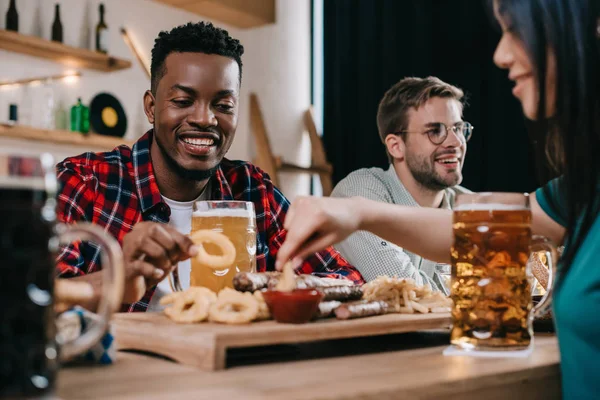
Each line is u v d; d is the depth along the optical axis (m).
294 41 5.23
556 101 0.92
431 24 4.46
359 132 4.89
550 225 1.12
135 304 1.68
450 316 1.11
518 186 4.00
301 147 5.27
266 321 0.99
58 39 3.84
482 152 4.18
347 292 1.10
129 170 1.89
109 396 0.67
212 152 1.86
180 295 1.05
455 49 4.34
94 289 1.06
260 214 2.04
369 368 0.85
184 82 1.80
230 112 1.88
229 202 1.30
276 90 5.21
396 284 1.16
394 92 2.62
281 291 0.96
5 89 3.64
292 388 0.71
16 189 0.58
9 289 0.57
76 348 0.68
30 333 0.58
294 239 0.98
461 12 4.32
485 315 0.94
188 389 0.71
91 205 1.82
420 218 1.15
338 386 0.73
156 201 1.87
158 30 4.53
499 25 0.97
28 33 3.77
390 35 4.69
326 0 5.13
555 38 0.89
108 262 0.70
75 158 1.87
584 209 0.91
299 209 1.01
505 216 0.92
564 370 0.89
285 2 5.21
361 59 4.85
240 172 2.07
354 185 2.55
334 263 1.84
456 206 0.97
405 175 2.62
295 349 0.98
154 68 1.89
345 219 1.02
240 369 0.85
